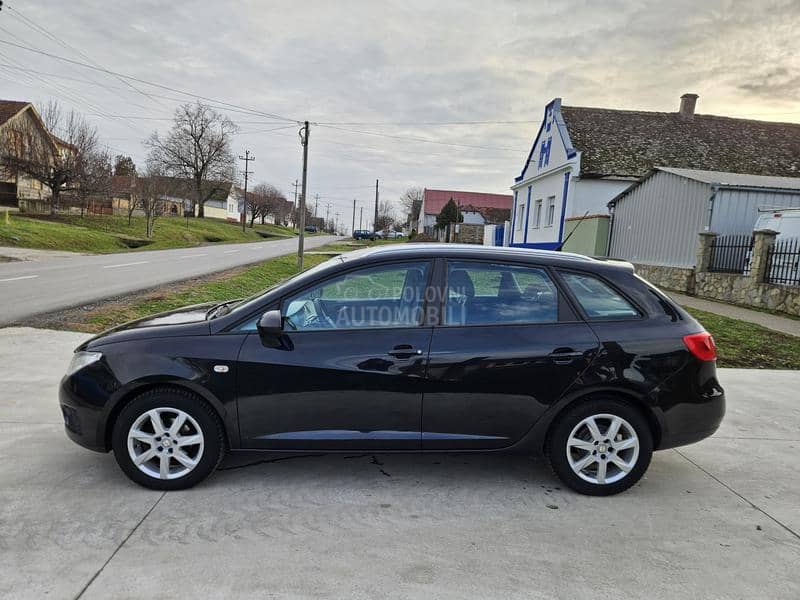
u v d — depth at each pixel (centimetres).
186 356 322
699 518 320
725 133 2297
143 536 277
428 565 262
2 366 573
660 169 1554
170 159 6550
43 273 1423
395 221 12362
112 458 367
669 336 342
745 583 258
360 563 261
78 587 235
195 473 328
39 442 388
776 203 1352
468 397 331
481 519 309
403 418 332
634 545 288
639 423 339
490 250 362
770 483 372
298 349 327
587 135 2256
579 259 364
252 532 286
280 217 11406
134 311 897
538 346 333
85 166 3419
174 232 4281
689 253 1430
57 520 289
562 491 349
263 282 1566
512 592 244
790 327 962
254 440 330
